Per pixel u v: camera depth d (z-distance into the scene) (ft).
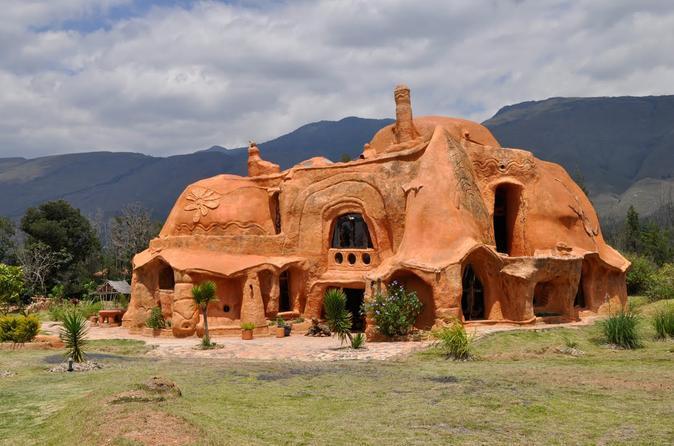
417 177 86.22
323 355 65.46
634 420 35.06
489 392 42.93
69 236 218.59
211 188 100.94
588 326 78.13
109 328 106.42
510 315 80.79
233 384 47.44
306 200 95.86
